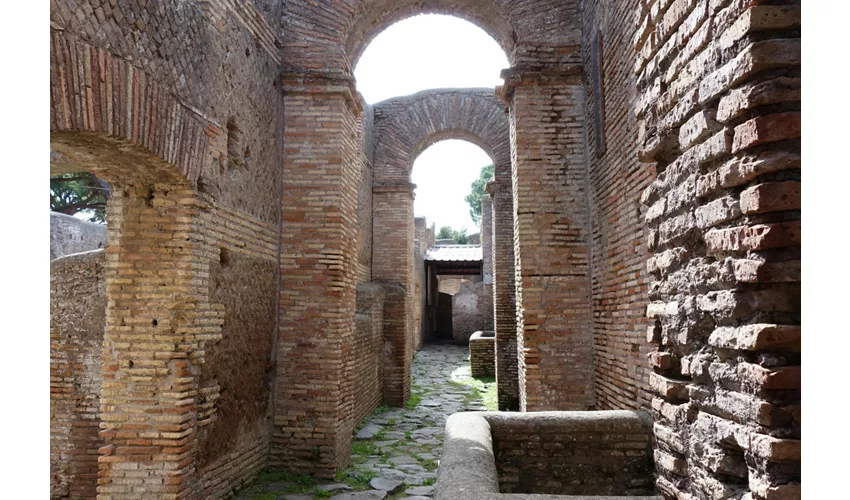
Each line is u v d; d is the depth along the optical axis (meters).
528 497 2.63
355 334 9.80
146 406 5.29
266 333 7.21
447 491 2.75
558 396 7.50
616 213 6.57
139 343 5.35
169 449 5.24
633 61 5.92
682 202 2.48
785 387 1.82
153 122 4.71
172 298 5.38
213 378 5.92
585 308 7.62
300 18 7.87
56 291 7.08
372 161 14.41
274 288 7.46
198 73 5.50
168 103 4.95
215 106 5.87
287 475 7.21
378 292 12.21
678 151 2.71
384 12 8.90
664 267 2.71
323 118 7.76
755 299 1.96
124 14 4.34
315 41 7.83
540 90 7.96
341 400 7.66
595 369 7.43
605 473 4.45
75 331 7.02
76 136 4.24
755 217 1.94
